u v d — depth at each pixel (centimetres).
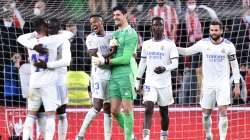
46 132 2092
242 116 2752
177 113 2791
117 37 2145
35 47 2062
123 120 2202
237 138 2567
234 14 2888
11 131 2509
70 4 2873
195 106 2833
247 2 2911
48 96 2088
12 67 2822
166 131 2275
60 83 2139
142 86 2508
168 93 2234
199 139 2552
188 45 2927
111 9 2872
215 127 2645
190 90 2834
